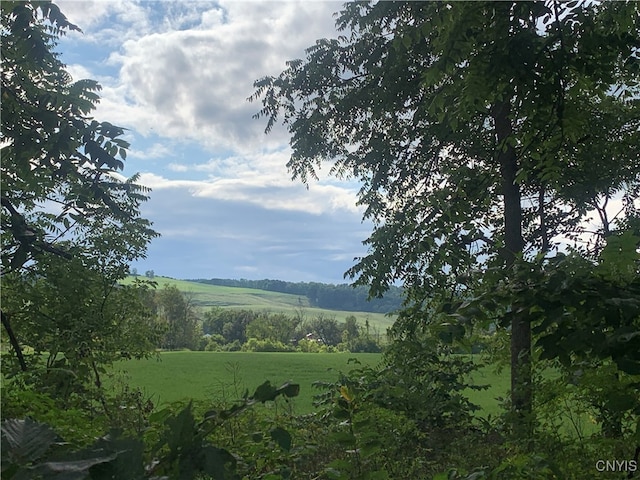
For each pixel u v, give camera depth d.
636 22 4.32
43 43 4.80
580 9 3.49
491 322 2.58
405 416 6.59
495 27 3.58
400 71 9.43
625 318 2.19
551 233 10.16
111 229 10.55
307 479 3.48
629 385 2.40
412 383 7.42
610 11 3.65
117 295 10.63
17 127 4.81
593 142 8.63
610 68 3.73
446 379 7.88
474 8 3.50
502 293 2.55
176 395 12.91
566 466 3.01
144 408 4.46
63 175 5.55
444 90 4.13
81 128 4.82
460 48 3.66
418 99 9.83
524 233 10.39
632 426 3.07
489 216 10.92
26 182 7.43
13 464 0.93
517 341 5.90
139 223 10.54
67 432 2.78
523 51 3.48
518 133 5.02
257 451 3.32
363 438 2.76
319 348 77.12
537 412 3.43
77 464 0.92
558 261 2.66
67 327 9.56
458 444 5.61
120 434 1.05
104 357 9.37
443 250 8.98
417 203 9.95
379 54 9.80
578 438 3.26
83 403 6.53
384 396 6.99
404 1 8.39
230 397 5.67
